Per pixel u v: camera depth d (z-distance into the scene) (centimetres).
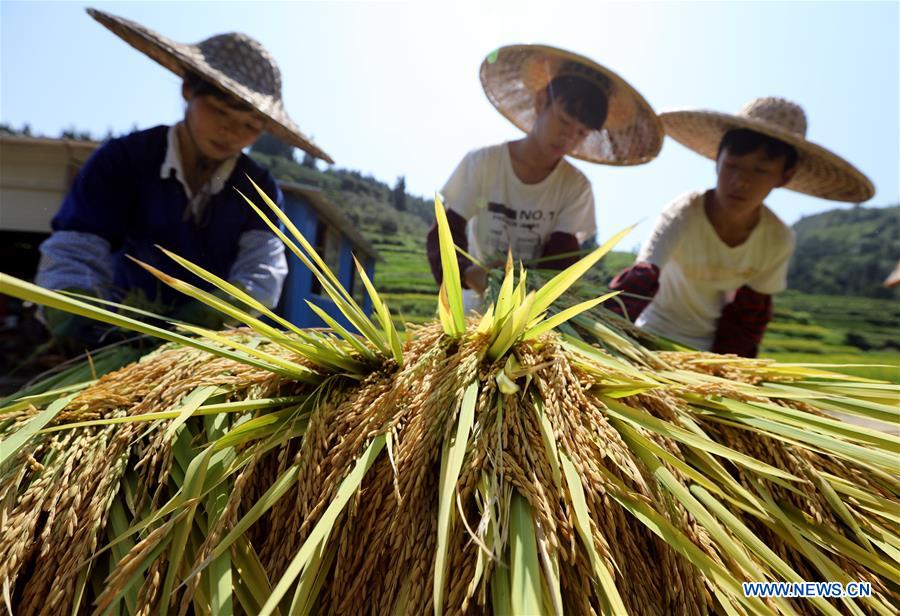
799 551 96
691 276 288
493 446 85
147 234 246
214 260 255
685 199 277
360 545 85
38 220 848
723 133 313
